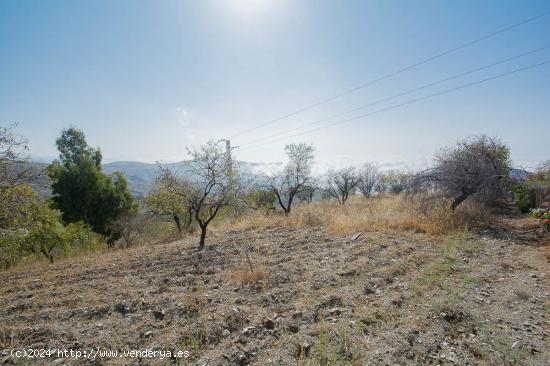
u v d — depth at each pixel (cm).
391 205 1477
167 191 1149
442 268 623
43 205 1159
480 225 1032
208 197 1070
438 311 438
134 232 2052
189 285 612
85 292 614
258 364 342
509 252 756
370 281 569
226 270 699
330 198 2736
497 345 359
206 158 1035
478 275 591
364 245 827
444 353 349
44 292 639
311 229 1137
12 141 984
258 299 514
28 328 445
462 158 1233
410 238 892
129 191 2973
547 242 832
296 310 465
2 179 980
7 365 361
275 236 1063
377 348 361
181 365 345
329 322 425
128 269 794
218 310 473
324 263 696
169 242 1302
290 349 367
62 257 1421
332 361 336
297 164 1923
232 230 1318
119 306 515
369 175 2909
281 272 641
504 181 1418
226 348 376
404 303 473
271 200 2436
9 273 922
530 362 329
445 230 959
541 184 1412
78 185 2577
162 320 457
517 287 534
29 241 1391
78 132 2823
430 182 1249
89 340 407
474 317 425
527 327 400
